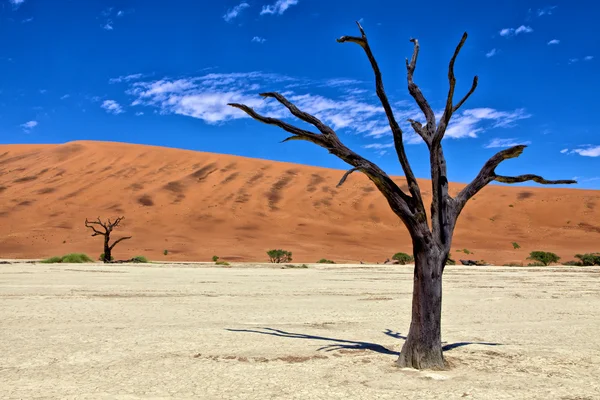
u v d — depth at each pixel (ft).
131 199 267.18
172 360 25.99
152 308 44.91
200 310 44.24
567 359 27.04
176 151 349.00
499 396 20.31
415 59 27.09
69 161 329.52
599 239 245.45
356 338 32.55
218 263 129.70
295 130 25.11
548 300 54.90
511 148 25.02
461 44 23.73
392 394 20.44
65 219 237.04
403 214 24.48
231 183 297.94
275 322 38.63
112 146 353.72
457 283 77.15
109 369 24.14
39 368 24.22
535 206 292.20
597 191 318.45
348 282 75.82
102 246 197.47
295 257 187.52
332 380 22.49
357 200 289.12
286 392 20.63
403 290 64.13
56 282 68.39
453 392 20.79
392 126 24.25
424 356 24.68
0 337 31.19
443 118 25.48
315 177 318.04
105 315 40.32
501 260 186.91
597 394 20.71
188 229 231.50
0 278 74.08
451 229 25.39
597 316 43.27
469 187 25.81
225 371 23.93
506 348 29.89
